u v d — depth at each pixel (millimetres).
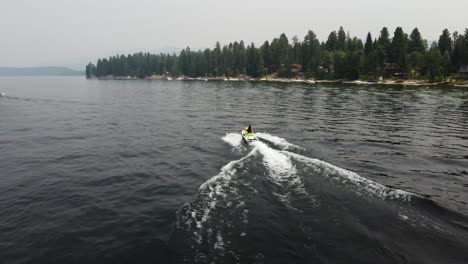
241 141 26594
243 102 62188
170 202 14078
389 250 9969
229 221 11875
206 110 50031
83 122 38344
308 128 33188
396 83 117312
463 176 17797
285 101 63094
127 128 34094
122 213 13047
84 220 12469
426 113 44562
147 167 19594
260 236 10828
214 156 21922
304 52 162500
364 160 20922
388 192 14328
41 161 21062
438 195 14898
